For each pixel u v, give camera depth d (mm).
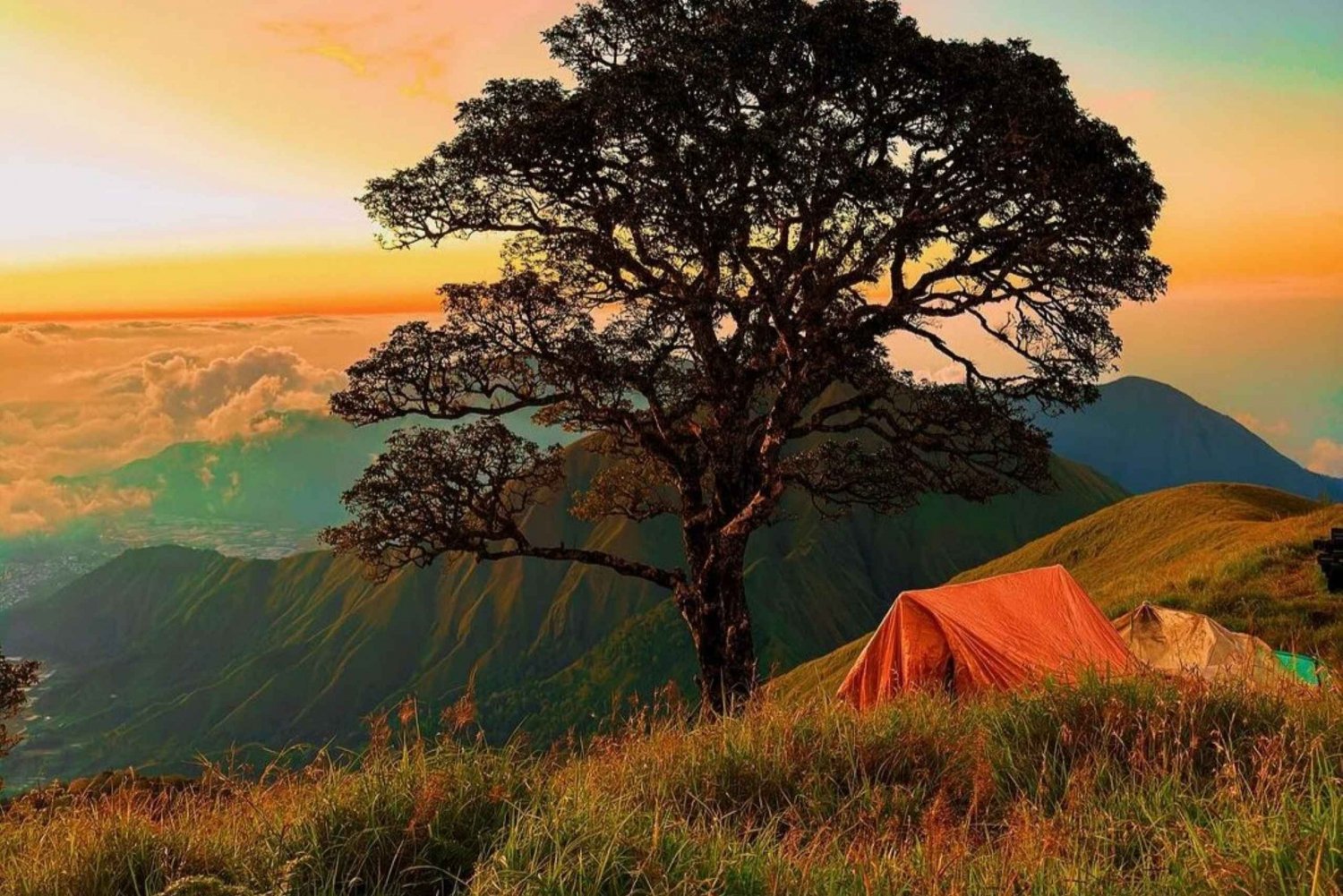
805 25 21719
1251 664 9336
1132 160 22250
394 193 24719
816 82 22812
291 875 5785
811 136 22406
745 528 25453
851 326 24406
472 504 25594
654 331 26031
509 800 6785
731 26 22266
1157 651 18328
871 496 27094
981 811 7422
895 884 5691
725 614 25625
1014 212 24062
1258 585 23578
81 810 7707
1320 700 8141
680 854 5773
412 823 6355
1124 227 21750
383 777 7008
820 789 7977
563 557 26172
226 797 7969
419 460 25234
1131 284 22766
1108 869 5453
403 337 25031
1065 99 22156
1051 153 21078
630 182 24250
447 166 24594
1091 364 24281
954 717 9398
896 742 8648
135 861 6348
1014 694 9492
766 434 25641
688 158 21750
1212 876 4926
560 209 25594
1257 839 5117
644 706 9516
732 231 23312
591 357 24781
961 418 25234
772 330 26875
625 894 5410
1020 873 5621
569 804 6477
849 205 23047
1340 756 6512
